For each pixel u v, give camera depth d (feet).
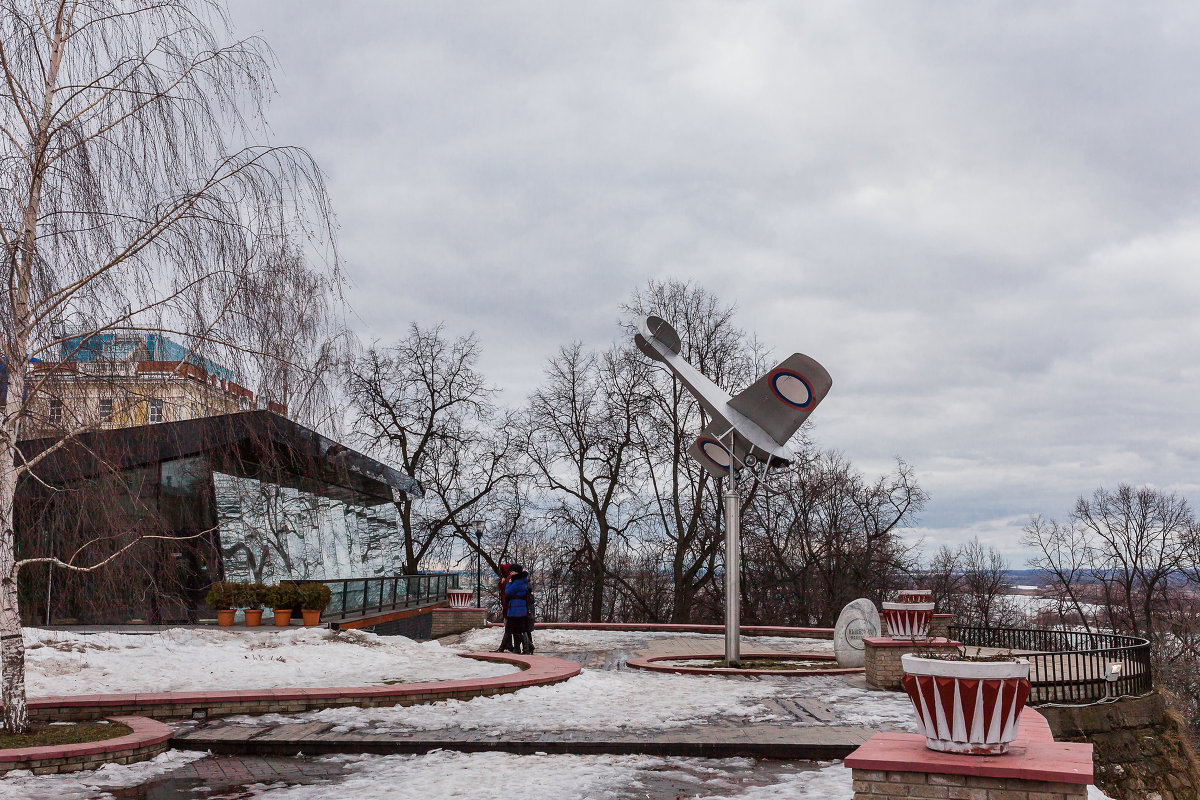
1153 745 53.62
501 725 35.83
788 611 136.67
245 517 69.67
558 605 133.80
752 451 63.57
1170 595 167.84
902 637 49.67
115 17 34.01
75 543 37.01
